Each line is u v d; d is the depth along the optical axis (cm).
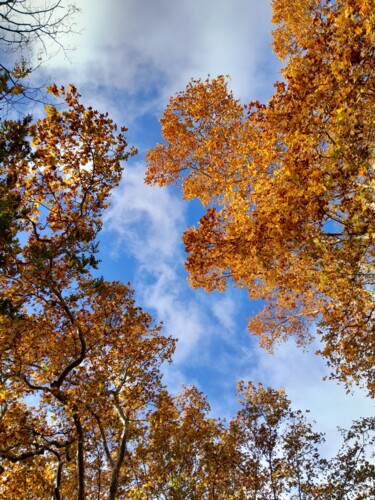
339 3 766
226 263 1062
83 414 1127
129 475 1364
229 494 1330
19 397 1134
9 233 680
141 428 1302
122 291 1287
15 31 464
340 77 683
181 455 1343
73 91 909
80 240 844
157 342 1344
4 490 1161
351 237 712
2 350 993
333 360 984
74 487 1451
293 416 1444
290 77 764
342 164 721
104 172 963
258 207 977
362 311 915
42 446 1017
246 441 1419
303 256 806
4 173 761
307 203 759
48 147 945
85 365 1248
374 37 683
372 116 721
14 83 529
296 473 1323
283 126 855
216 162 1522
